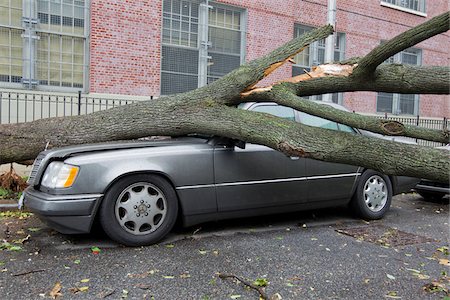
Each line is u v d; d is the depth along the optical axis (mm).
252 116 4688
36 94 10000
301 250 4309
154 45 11703
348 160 4039
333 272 3701
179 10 12281
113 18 11062
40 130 5547
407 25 17047
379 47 4145
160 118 5223
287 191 5117
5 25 10023
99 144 4617
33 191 4367
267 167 4973
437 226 5594
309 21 14625
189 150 4582
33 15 10273
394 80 4590
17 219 5383
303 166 5223
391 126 4062
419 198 8039
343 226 5410
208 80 12867
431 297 3223
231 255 4086
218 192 4684
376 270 3785
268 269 3725
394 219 5977
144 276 3494
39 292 3141
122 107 5598
